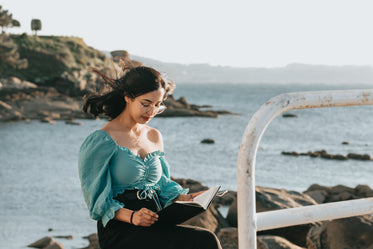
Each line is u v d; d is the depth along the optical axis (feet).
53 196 72.79
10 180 87.15
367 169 105.60
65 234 52.06
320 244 16.62
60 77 342.03
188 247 6.64
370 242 15.93
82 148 7.07
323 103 4.96
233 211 30.27
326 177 96.17
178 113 266.77
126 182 7.15
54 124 221.87
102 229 7.02
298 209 5.21
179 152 131.64
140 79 6.91
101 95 7.23
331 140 167.73
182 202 6.33
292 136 177.78
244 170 4.77
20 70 347.77
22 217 59.47
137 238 6.70
